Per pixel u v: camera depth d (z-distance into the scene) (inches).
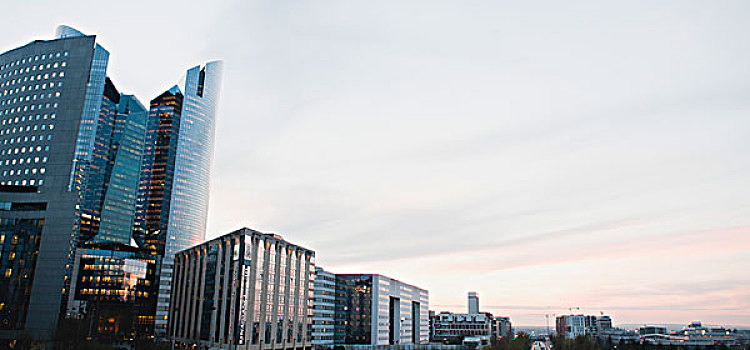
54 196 7076.8
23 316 6560.0
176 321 6791.3
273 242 6048.2
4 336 6363.2
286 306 6245.1
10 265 6732.3
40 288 6692.9
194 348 5831.7
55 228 6934.1
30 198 7096.5
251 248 5551.2
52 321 6540.4
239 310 5290.4
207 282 5900.6
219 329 5403.5
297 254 6683.1
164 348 5959.6
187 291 6501.0
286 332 6195.9
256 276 5570.9
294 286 6520.7
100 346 5831.7
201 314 5856.3
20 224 6943.9
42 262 6796.3
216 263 5802.2
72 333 5954.7
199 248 6318.9
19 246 6835.6
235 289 5364.2
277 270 6077.8
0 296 6565.0
